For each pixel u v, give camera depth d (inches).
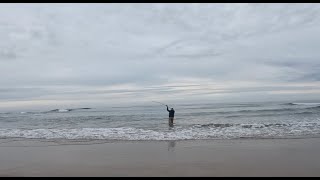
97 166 306.5
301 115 983.0
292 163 304.7
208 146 422.0
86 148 425.1
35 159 347.9
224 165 301.1
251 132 562.9
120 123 872.9
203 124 726.5
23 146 452.1
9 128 764.0
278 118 906.7
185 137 514.9
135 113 1439.5
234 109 1562.5
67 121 993.5
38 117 1264.8
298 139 476.4
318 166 289.4
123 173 275.3
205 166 298.4
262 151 376.5
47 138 538.0
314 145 418.0
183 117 1093.8
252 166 294.4
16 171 288.2
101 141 490.9
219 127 653.9
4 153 392.2
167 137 519.2
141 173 274.1
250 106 1871.3
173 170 283.9
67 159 346.0
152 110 1774.1
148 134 559.2
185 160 328.8
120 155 366.0
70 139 519.2
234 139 485.7
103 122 925.8
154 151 390.0
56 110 2180.1
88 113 1622.8
